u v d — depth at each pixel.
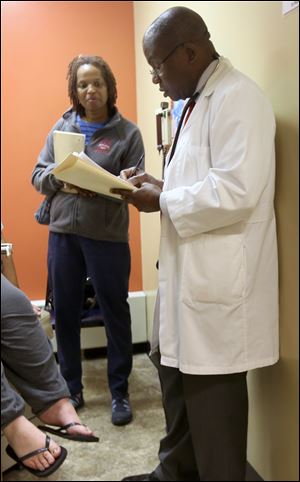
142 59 1.36
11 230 1.27
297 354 1.10
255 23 1.08
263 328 1.06
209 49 1.07
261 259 1.05
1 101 1.31
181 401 1.20
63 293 1.20
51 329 1.19
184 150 1.05
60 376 1.01
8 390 0.90
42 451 0.91
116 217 1.22
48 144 1.23
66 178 1.01
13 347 0.92
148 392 1.41
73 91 1.20
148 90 1.33
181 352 1.03
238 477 1.13
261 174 0.96
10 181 1.29
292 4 0.96
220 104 0.98
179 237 1.04
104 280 1.25
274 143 1.04
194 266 1.01
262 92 1.02
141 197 1.07
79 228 1.18
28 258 1.28
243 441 1.14
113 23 1.40
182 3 1.30
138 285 1.43
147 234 1.37
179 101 1.18
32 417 1.00
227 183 0.93
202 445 1.11
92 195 1.17
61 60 1.36
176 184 1.06
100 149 1.19
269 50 1.05
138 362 1.43
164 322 1.08
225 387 1.08
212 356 1.02
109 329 1.33
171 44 1.02
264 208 1.04
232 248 1.01
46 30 1.35
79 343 1.25
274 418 1.21
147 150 1.35
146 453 1.29
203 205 0.94
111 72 1.22
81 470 1.24
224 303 1.01
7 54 1.32
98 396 1.37
